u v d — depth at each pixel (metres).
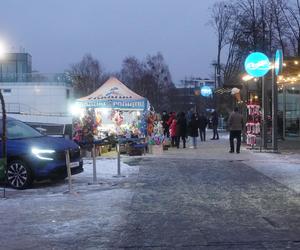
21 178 12.74
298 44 42.69
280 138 30.67
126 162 17.91
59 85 70.12
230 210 9.82
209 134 43.38
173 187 12.45
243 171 15.39
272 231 8.20
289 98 30.20
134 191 11.88
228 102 54.19
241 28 50.94
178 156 20.19
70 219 9.17
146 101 22.25
